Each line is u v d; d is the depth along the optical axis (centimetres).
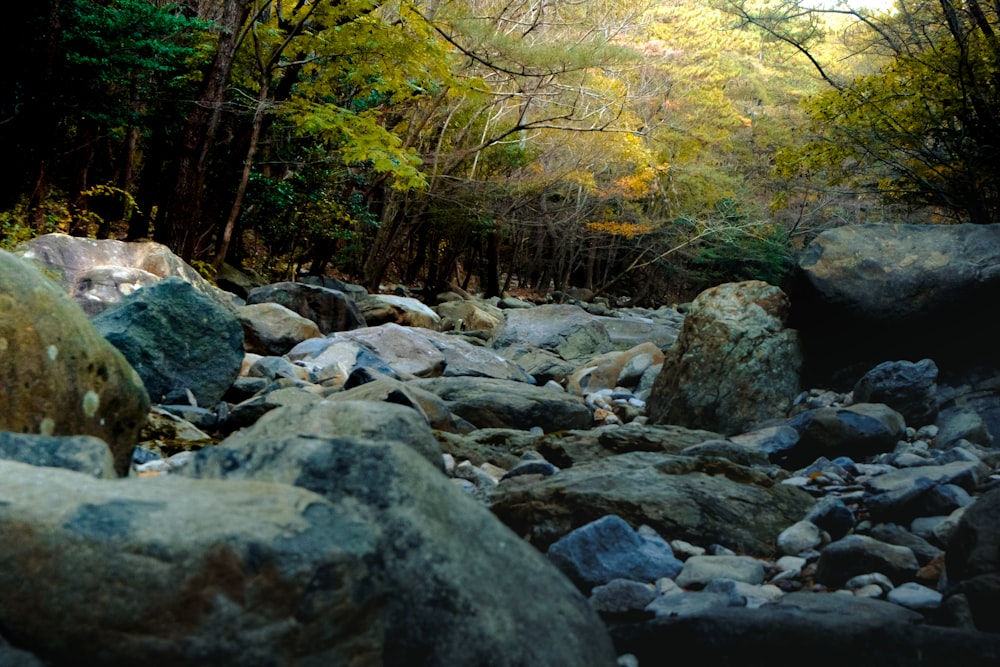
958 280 784
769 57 3219
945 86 1177
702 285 3828
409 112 2295
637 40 2811
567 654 245
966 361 801
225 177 1670
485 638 235
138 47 1377
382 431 342
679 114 3008
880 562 389
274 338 1110
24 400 377
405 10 1602
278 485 236
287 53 1628
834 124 1333
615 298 3812
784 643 292
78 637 197
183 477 250
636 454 555
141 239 1708
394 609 234
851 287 809
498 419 814
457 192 2445
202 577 197
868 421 656
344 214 2059
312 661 204
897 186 1374
